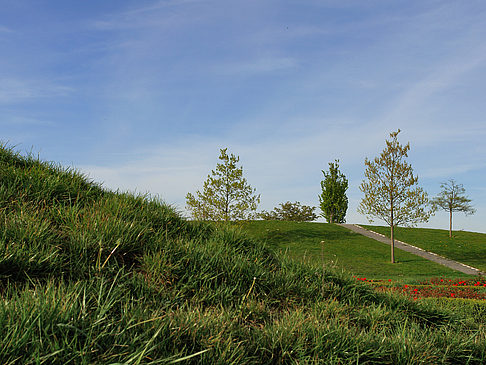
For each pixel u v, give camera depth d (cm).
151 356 220
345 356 285
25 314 220
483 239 2789
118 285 327
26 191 488
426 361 294
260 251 536
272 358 274
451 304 679
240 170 1975
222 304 362
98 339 223
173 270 386
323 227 2962
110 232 409
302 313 361
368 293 484
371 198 2228
